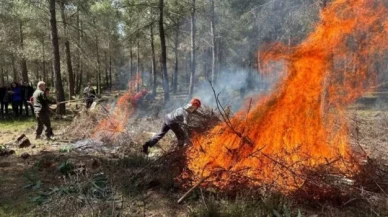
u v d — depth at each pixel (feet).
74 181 16.38
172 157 17.70
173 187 16.69
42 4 65.41
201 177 16.16
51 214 13.96
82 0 67.00
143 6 68.28
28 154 23.57
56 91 50.78
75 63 98.07
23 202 15.44
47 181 18.13
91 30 87.97
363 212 13.75
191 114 22.38
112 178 16.62
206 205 14.14
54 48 50.78
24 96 51.90
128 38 74.79
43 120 31.58
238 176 15.66
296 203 14.62
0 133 35.83
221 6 80.69
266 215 13.69
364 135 27.86
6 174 19.57
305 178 14.90
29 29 86.53
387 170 17.28
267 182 15.38
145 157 21.43
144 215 13.89
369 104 56.08
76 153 25.00
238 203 14.30
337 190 14.78
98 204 14.11
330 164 16.26
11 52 79.41
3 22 71.87
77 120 33.71
